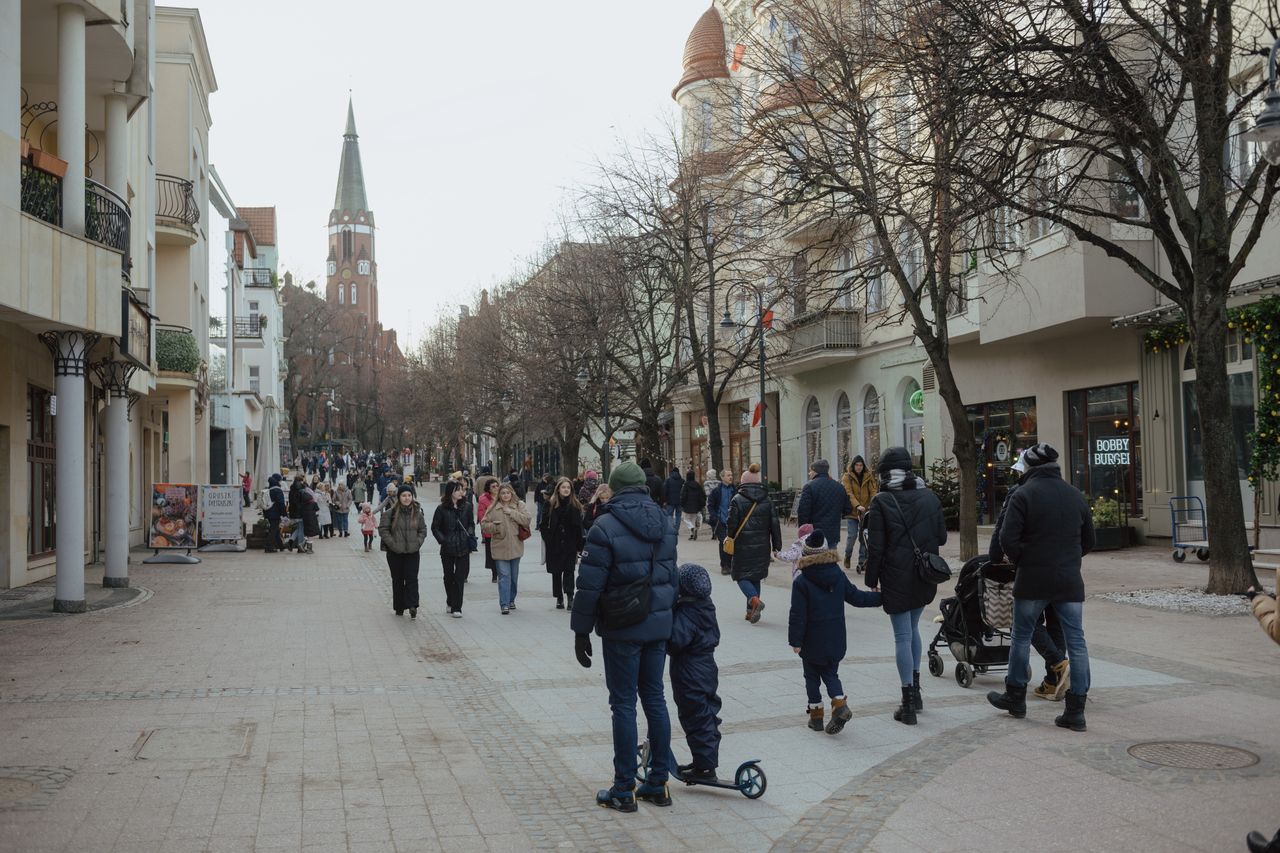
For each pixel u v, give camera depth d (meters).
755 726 8.09
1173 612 13.24
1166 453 21.30
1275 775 6.21
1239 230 18.44
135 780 6.65
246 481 47.44
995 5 14.12
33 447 18.92
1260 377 18.08
